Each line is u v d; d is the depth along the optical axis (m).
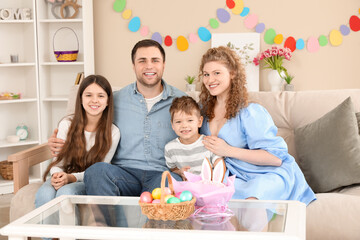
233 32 4.15
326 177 2.23
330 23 4.02
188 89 4.04
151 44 2.31
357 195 2.09
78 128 2.31
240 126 2.16
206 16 4.18
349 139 2.24
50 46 4.31
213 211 1.54
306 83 4.10
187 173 1.67
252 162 2.10
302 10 4.04
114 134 2.32
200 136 2.23
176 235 1.32
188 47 4.23
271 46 4.10
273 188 2.00
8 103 4.23
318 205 1.98
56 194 2.06
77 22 4.28
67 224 1.43
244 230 1.35
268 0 4.07
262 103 2.60
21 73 4.26
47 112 4.25
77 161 2.29
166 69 4.29
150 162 2.32
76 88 2.68
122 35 4.32
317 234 1.92
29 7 4.12
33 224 1.44
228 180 1.59
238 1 4.11
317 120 2.39
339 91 2.51
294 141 2.47
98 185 2.04
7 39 4.18
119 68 4.36
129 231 1.35
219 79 2.16
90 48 4.16
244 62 4.09
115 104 2.40
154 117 2.34
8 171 3.94
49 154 2.47
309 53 4.07
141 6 4.27
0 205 3.52
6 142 4.06
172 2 4.22
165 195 1.48
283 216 1.49
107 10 4.32
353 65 4.02
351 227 1.88
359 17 3.96
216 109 2.27
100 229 1.38
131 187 2.20
